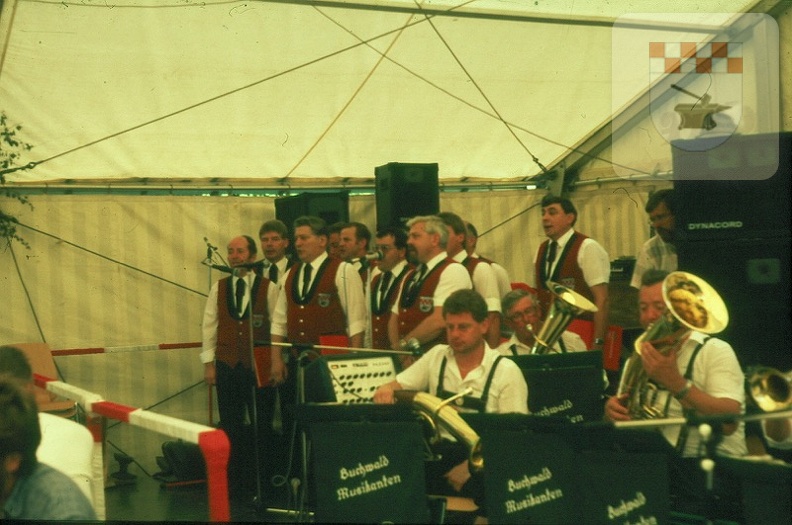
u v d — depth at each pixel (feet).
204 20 22.48
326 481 11.34
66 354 24.47
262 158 26.99
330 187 28.73
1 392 9.27
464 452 12.46
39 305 25.07
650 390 12.87
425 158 28.50
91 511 9.53
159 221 26.50
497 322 18.65
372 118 26.58
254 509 19.45
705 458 10.66
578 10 24.21
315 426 11.46
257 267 21.06
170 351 26.53
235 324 22.45
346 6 22.89
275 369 21.15
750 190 13.41
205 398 26.84
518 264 30.04
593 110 27.58
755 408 12.67
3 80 22.52
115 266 25.95
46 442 10.21
